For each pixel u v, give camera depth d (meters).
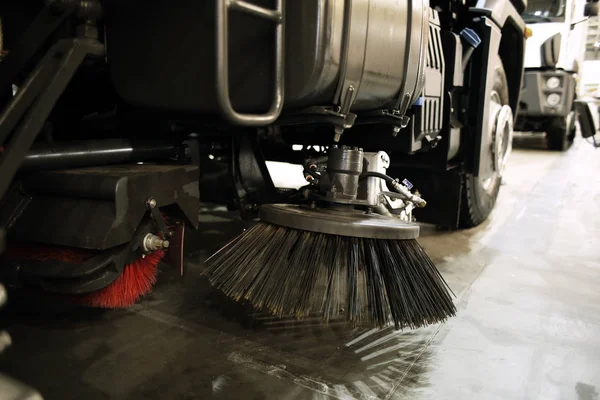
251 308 1.79
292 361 1.45
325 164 1.86
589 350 1.58
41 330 1.57
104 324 1.63
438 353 1.53
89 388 1.26
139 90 1.42
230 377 1.35
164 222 1.38
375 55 1.39
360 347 1.55
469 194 2.84
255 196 1.96
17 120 1.12
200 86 1.30
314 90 1.23
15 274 1.28
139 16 1.37
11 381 0.73
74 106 1.79
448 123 2.36
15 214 1.30
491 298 1.99
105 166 1.42
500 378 1.40
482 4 2.55
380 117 1.66
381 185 1.70
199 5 1.26
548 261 2.49
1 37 1.51
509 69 3.29
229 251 1.56
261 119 1.13
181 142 1.74
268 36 1.21
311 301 1.38
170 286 1.97
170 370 1.37
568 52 6.58
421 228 3.10
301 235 1.46
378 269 1.44
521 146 7.92
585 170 5.51
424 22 1.62
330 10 1.19
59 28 1.32
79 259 1.28
